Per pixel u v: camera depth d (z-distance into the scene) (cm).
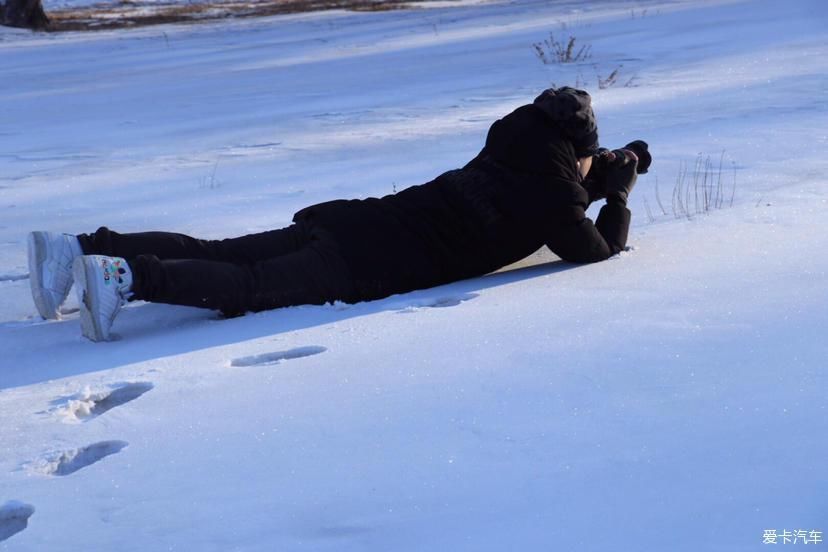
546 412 397
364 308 581
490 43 2103
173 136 1258
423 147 1056
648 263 608
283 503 346
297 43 2456
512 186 616
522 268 644
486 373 443
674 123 1073
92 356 536
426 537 317
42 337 583
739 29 1934
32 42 2900
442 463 364
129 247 610
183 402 445
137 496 361
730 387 403
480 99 1383
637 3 2925
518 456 363
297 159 1045
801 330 457
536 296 562
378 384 444
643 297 536
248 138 1201
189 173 1011
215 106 1496
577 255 618
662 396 401
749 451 349
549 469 352
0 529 358
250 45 2505
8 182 1027
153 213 854
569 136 626
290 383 456
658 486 333
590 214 762
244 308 583
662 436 367
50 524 346
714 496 323
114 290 560
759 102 1157
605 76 1507
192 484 367
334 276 592
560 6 3105
